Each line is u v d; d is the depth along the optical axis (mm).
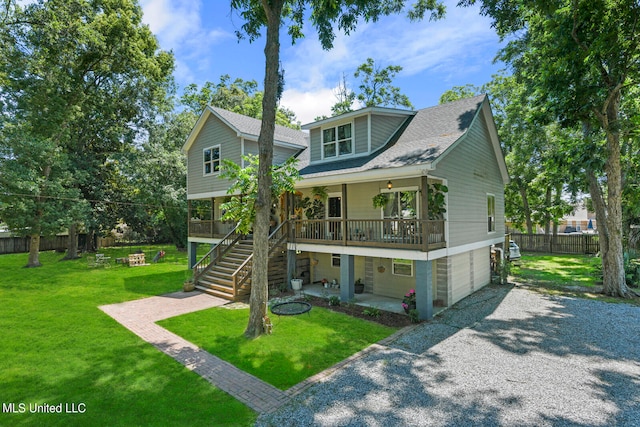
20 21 18078
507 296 11812
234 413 4684
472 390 5289
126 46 21438
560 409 4734
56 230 19109
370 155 11953
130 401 5020
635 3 9508
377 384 5504
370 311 9492
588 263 19109
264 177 8047
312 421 4480
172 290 12984
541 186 21094
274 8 8000
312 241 11938
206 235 16594
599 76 10914
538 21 12297
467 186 11914
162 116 26578
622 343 7234
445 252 10109
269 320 8039
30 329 8367
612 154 11695
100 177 25938
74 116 20562
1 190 16516
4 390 5371
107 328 8430
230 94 34281
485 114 13102
